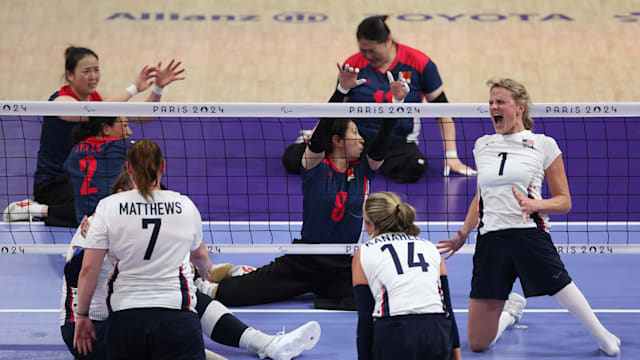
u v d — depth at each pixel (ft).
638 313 65.98
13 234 91.86
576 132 147.02
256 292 66.95
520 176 52.60
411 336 41.63
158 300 41.91
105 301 47.14
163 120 155.12
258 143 141.69
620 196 111.14
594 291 72.95
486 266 53.72
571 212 104.22
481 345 55.77
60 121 95.71
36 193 99.40
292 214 102.12
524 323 63.98
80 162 80.12
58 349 56.13
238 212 103.04
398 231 45.70
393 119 64.13
